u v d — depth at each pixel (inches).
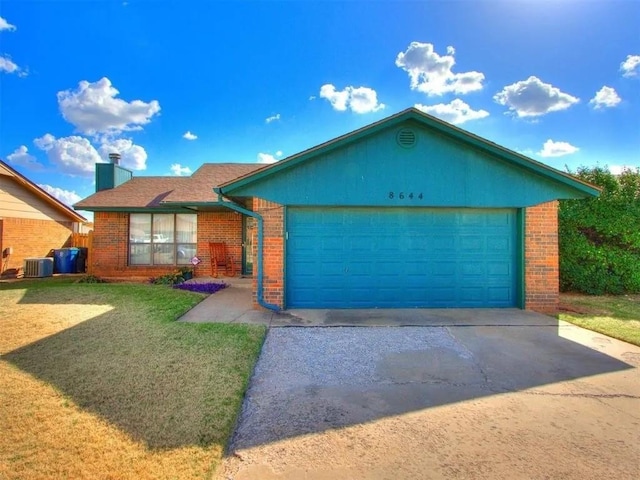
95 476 93.7
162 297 335.9
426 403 140.1
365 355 195.3
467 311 294.2
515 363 183.0
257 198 297.1
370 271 305.3
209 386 150.2
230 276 506.0
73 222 668.1
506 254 308.3
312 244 303.7
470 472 98.2
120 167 594.9
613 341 218.7
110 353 189.0
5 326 238.5
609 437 115.8
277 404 138.7
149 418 123.6
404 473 97.7
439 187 299.3
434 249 306.8
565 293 393.1
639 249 389.1
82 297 335.6
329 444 111.9
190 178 537.3
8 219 532.7
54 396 139.2
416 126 299.6
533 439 114.7
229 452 107.3
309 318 270.7
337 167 296.7
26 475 93.7
